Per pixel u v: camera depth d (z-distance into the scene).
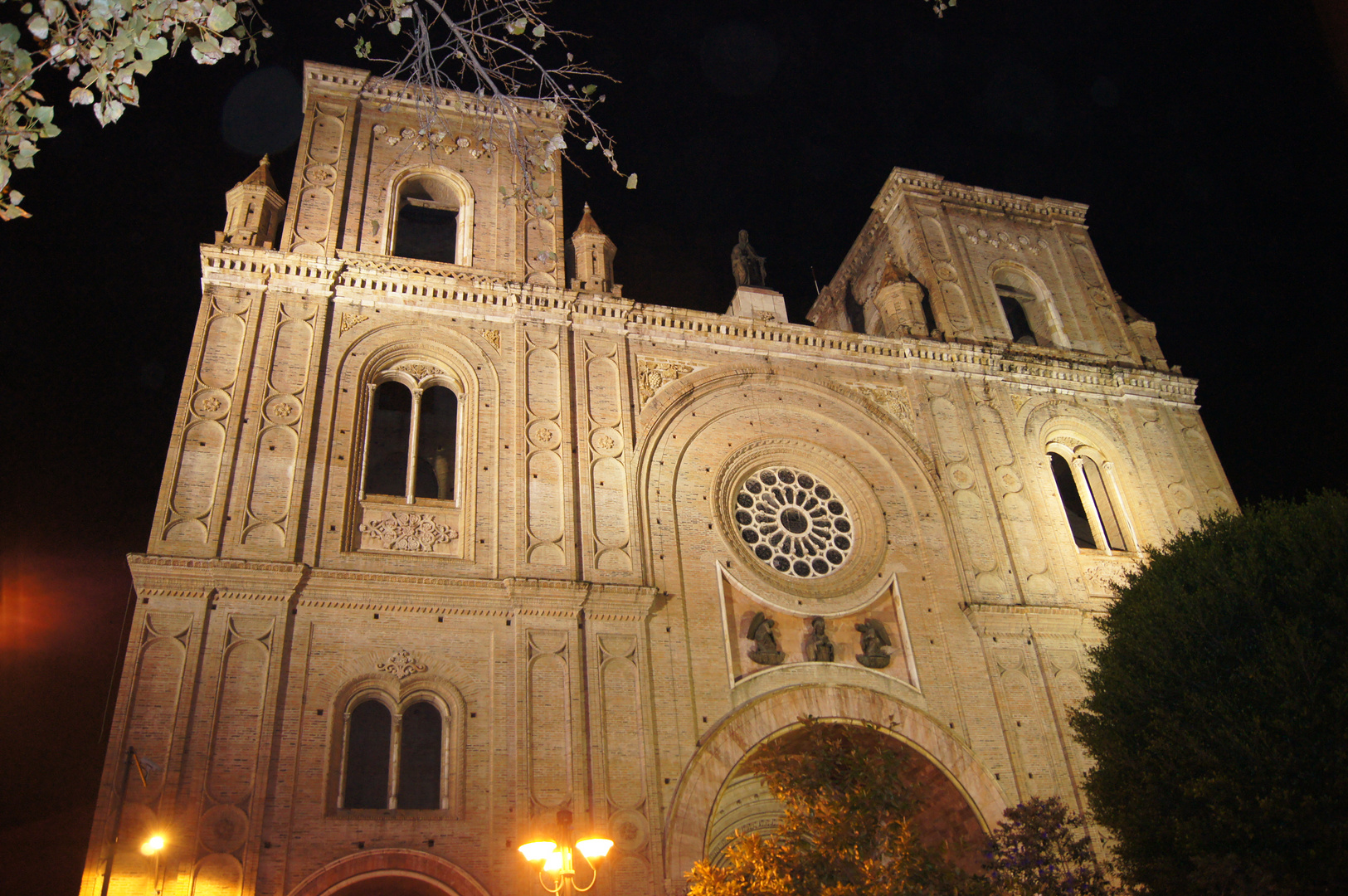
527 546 27.42
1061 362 37.69
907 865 22.81
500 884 22.73
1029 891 22.88
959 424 35.12
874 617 30.28
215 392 27.41
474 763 24.17
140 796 21.47
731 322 34.34
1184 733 23.39
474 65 15.41
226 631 23.86
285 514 26.05
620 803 24.64
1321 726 21.88
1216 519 31.92
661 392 32.28
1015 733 29.22
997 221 42.28
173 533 24.97
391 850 22.58
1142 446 37.16
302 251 30.84
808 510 32.44
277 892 21.44
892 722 28.33
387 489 29.48
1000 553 32.56
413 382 30.42
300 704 23.66
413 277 31.03
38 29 11.66
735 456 32.09
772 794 27.62
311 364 28.56
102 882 20.33
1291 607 23.88
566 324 31.88
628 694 26.11
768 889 22.34
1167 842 23.91
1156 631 25.19
